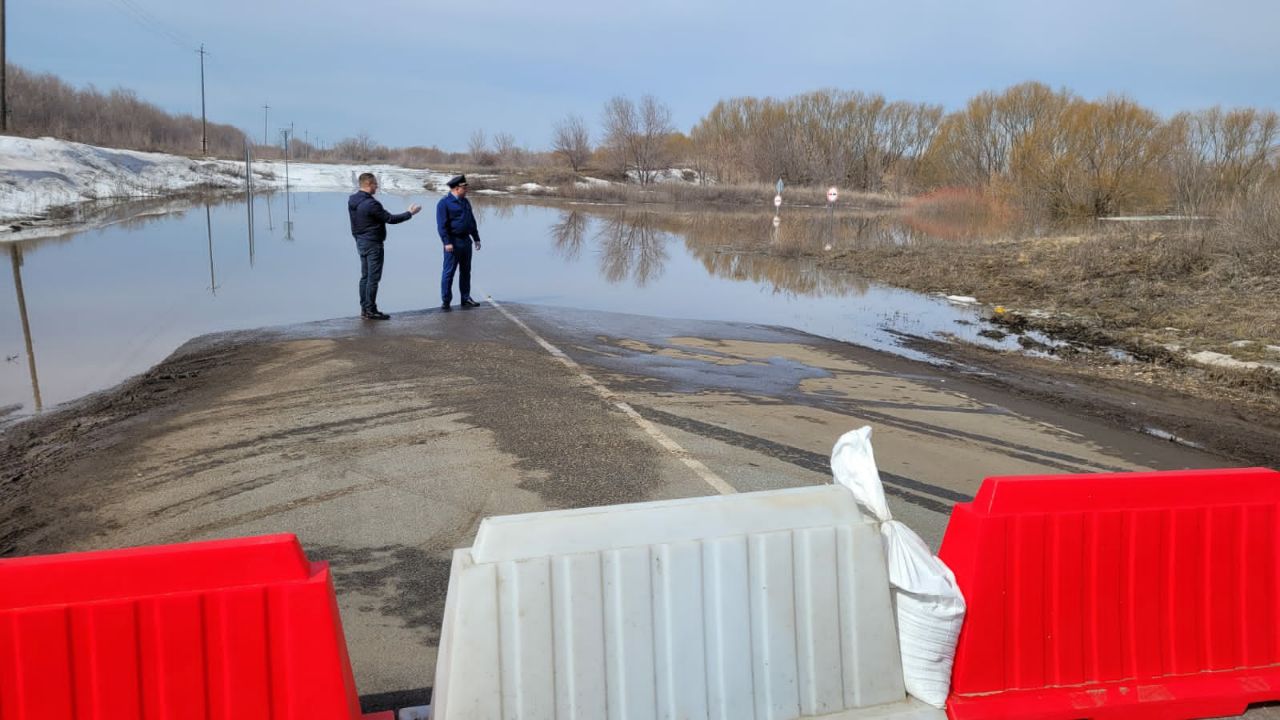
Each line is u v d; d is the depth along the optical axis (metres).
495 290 16.88
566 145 80.19
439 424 7.56
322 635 2.66
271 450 6.83
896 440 7.69
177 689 2.57
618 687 2.94
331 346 10.69
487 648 2.81
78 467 6.43
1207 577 3.65
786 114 73.06
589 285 17.97
